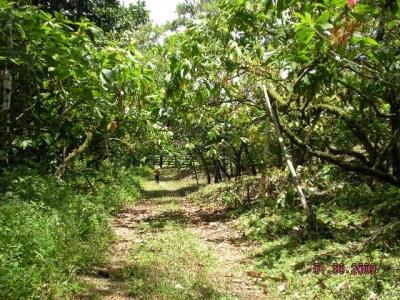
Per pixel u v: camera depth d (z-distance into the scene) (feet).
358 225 24.48
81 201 29.89
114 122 27.12
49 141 28.91
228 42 17.78
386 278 15.44
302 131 29.58
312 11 11.54
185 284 17.81
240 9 13.97
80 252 20.08
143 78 15.98
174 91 16.99
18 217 18.39
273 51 12.88
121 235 30.19
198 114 31.40
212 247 26.02
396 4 8.87
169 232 30.60
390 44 16.47
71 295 15.89
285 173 31.63
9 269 13.97
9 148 28.86
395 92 20.07
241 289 17.81
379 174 20.95
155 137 38.04
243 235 28.32
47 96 27.50
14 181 25.18
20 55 16.31
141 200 60.29
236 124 30.86
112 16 42.88
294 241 23.88
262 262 21.34
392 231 18.94
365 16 9.21
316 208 29.32
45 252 17.11
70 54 12.77
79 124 31.40
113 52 13.38
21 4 19.11
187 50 15.78
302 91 15.76
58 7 37.04
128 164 57.57
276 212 31.07
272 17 17.22
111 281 18.69
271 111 23.44
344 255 19.49
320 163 30.55
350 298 14.58
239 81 22.99
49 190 28.30
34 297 14.55
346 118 22.91
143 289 17.21
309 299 15.43
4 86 24.58
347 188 25.88
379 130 25.16
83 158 44.06
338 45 9.93
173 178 114.01
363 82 19.85
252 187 43.24
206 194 62.03
